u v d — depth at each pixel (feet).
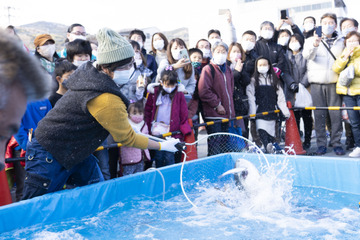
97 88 8.07
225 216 8.71
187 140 14.94
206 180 12.23
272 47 20.56
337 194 10.49
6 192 10.77
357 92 18.31
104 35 8.10
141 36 18.90
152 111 15.23
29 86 2.31
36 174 8.57
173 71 14.79
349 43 18.33
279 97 18.71
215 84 16.90
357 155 17.94
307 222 8.15
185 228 8.02
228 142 17.15
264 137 18.20
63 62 11.89
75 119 8.33
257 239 7.30
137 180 10.43
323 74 19.47
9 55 2.19
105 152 13.53
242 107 18.34
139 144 9.10
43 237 7.73
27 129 11.61
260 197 9.32
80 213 9.12
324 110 19.35
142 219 8.71
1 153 2.45
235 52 19.26
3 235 7.86
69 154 8.66
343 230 7.64
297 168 11.68
